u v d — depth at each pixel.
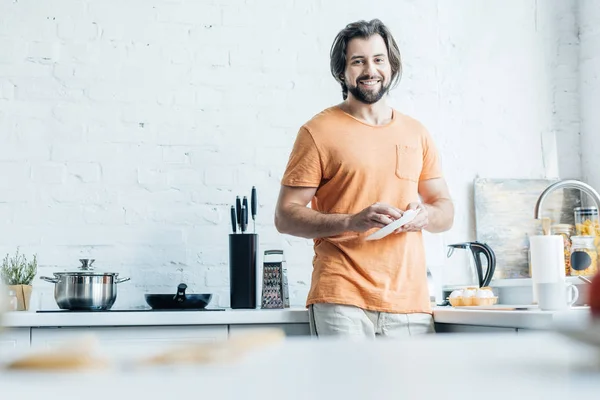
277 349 0.50
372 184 2.39
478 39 3.41
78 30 3.10
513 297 3.15
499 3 3.44
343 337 2.26
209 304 3.07
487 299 2.46
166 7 3.16
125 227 3.05
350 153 2.38
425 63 3.35
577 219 3.20
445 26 3.38
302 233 2.37
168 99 3.12
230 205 3.12
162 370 0.37
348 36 2.50
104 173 3.06
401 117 2.53
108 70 3.10
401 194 2.40
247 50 3.20
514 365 0.40
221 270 3.09
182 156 3.11
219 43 3.18
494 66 3.41
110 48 3.11
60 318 2.48
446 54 3.37
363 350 0.49
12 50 3.05
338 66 2.54
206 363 0.40
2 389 0.31
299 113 3.21
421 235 2.42
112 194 3.05
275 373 0.36
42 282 2.98
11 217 2.99
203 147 3.13
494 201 3.31
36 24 3.07
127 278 2.81
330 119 2.45
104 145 3.07
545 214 3.36
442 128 3.34
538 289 1.97
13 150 3.02
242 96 3.17
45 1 3.08
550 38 3.47
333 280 2.31
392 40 2.56
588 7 3.44
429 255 2.97
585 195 3.42
